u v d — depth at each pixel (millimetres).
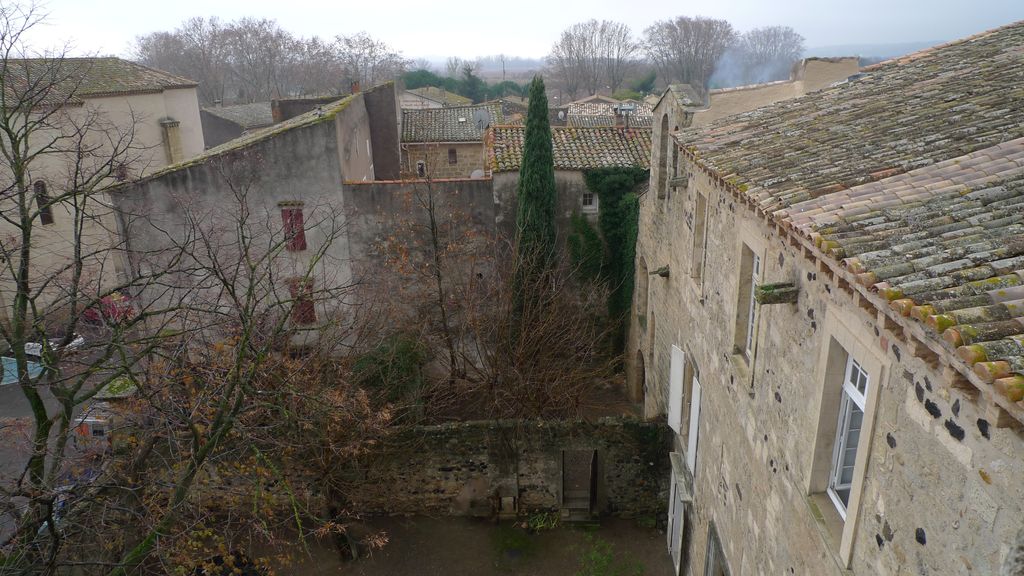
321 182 19719
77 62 27375
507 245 20531
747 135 10367
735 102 13633
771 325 7547
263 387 12125
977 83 8469
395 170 28969
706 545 10719
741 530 8742
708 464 10680
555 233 19672
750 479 8359
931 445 4352
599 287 21078
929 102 8406
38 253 23016
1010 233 4535
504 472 15156
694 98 14891
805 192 6613
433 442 15016
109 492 11539
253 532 14539
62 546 9805
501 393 17281
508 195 20391
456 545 14633
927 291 4105
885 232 5090
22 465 13094
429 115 35562
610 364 19750
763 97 13609
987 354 3465
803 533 6523
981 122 6824
